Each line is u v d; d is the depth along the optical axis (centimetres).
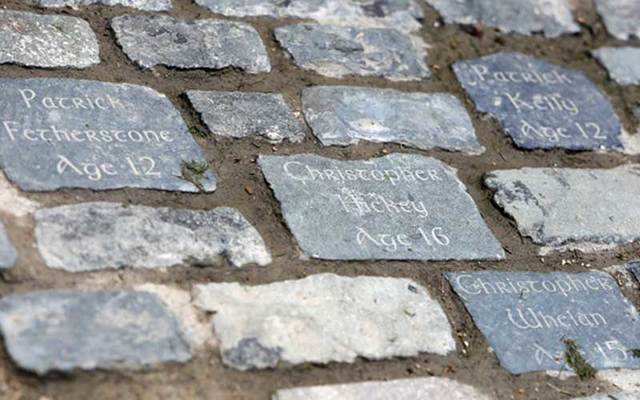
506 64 438
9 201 320
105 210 327
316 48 414
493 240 364
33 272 304
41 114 348
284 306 319
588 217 383
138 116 361
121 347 294
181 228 330
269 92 389
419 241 353
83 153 341
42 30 379
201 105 374
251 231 338
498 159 396
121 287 309
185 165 350
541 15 466
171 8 409
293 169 362
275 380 302
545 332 338
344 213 353
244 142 367
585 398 323
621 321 350
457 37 443
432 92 414
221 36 404
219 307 312
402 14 444
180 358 297
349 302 327
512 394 319
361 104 397
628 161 414
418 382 313
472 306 339
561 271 361
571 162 405
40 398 280
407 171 377
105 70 374
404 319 328
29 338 288
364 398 304
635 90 446
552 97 429
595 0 483
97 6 398
